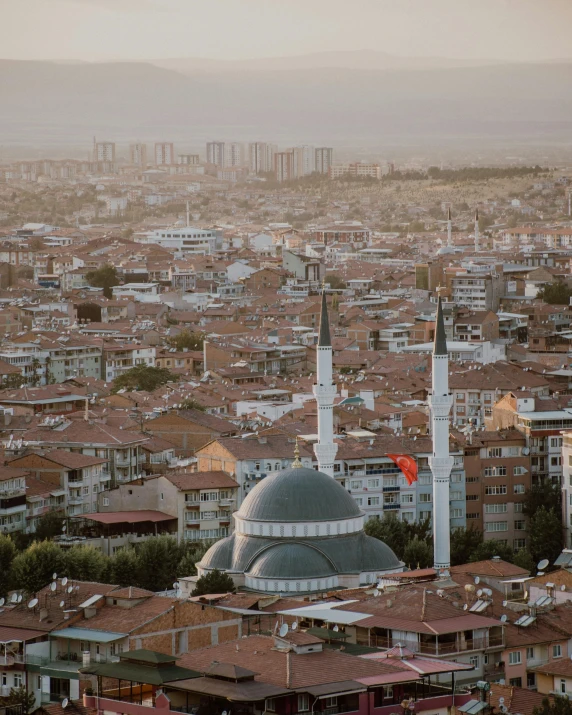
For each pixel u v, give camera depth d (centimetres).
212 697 18338
